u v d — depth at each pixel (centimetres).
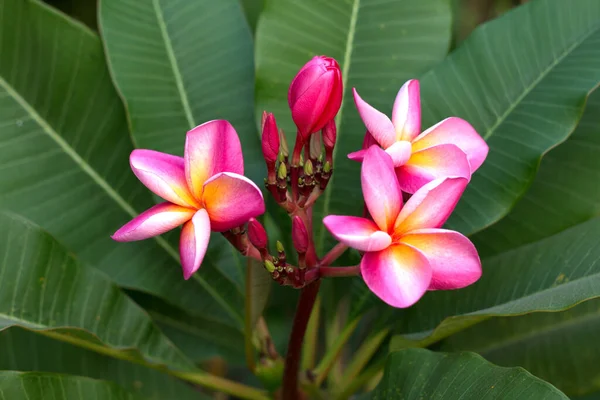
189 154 54
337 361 77
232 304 76
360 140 74
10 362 69
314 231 74
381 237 52
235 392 72
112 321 70
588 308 72
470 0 101
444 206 53
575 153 71
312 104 56
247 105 77
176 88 76
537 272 67
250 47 78
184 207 55
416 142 58
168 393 74
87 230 74
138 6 77
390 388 62
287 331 83
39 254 67
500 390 56
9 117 73
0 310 66
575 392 70
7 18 72
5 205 71
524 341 73
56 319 67
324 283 76
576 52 71
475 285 70
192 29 78
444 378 59
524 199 71
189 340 81
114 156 75
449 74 73
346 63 76
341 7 77
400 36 76
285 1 76
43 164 73
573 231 68
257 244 55
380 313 76
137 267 74
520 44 73
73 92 74
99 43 75
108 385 64
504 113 71
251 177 75
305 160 58
